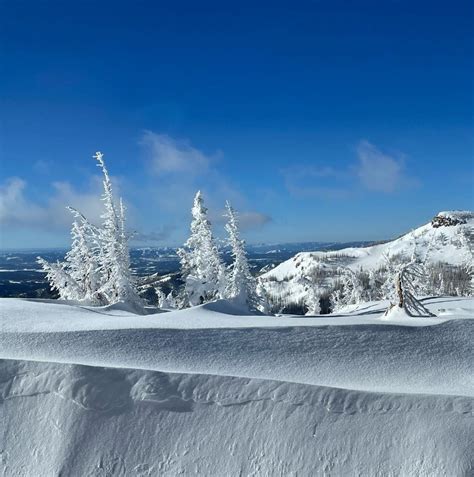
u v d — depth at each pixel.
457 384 12.82
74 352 13.75
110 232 29.69
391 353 14.30
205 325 15.73
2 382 11.87
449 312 22.33
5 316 17.23
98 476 10.68
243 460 10.58
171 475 10.58
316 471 10.25
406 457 10.08
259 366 13.48
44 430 11.24
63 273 34.22
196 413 11.26
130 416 11.32
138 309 25.05
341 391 11.07
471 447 9.91
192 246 36.22
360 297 46.72
